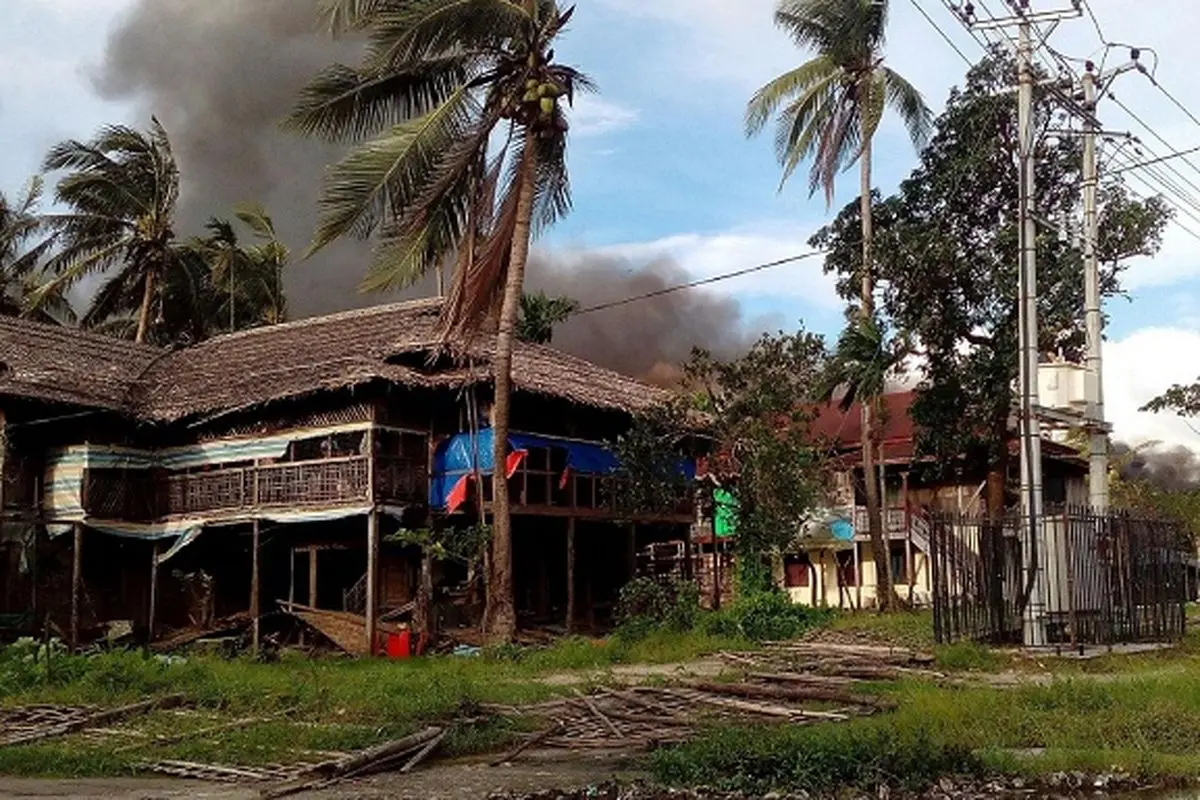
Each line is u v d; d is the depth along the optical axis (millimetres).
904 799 10172
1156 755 11477
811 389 30656
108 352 35656
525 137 26656
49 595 30984
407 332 31734
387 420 29406
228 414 30750
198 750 13383
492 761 12836
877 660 19422
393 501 28766
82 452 30703
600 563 36250
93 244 42094
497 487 26422
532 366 32844
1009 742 12586
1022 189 22031
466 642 27703
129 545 32750
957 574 20906
